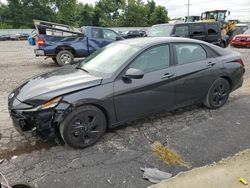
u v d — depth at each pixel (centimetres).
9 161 340
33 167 328
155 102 427
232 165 327
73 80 381
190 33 1203
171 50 446
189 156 351
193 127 438
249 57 1238
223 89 518
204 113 498
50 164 334
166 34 1167
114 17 7631
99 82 373
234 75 522
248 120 465
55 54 1066
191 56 472
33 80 414
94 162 339
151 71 418
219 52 513
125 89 388
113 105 382
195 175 309
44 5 6925
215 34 1291
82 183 298
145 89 407
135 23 7381
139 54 411
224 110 514
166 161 340
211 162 336
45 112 340
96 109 371
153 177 306
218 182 296
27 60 1284
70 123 353
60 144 380
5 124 450
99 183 298
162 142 389
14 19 6731
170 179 302
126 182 300
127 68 396
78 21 7375
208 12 2906
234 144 380
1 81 776
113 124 397
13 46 2334
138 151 365
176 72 441
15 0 6681
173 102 452
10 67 1058
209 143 384
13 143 385
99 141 391
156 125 446
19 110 349
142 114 422
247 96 600
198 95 484
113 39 1160
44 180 304
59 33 1051
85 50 1100
